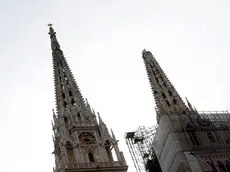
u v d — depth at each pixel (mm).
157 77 110938
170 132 92000
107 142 97438
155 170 105125
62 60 117500
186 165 86438
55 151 97500
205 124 95938
